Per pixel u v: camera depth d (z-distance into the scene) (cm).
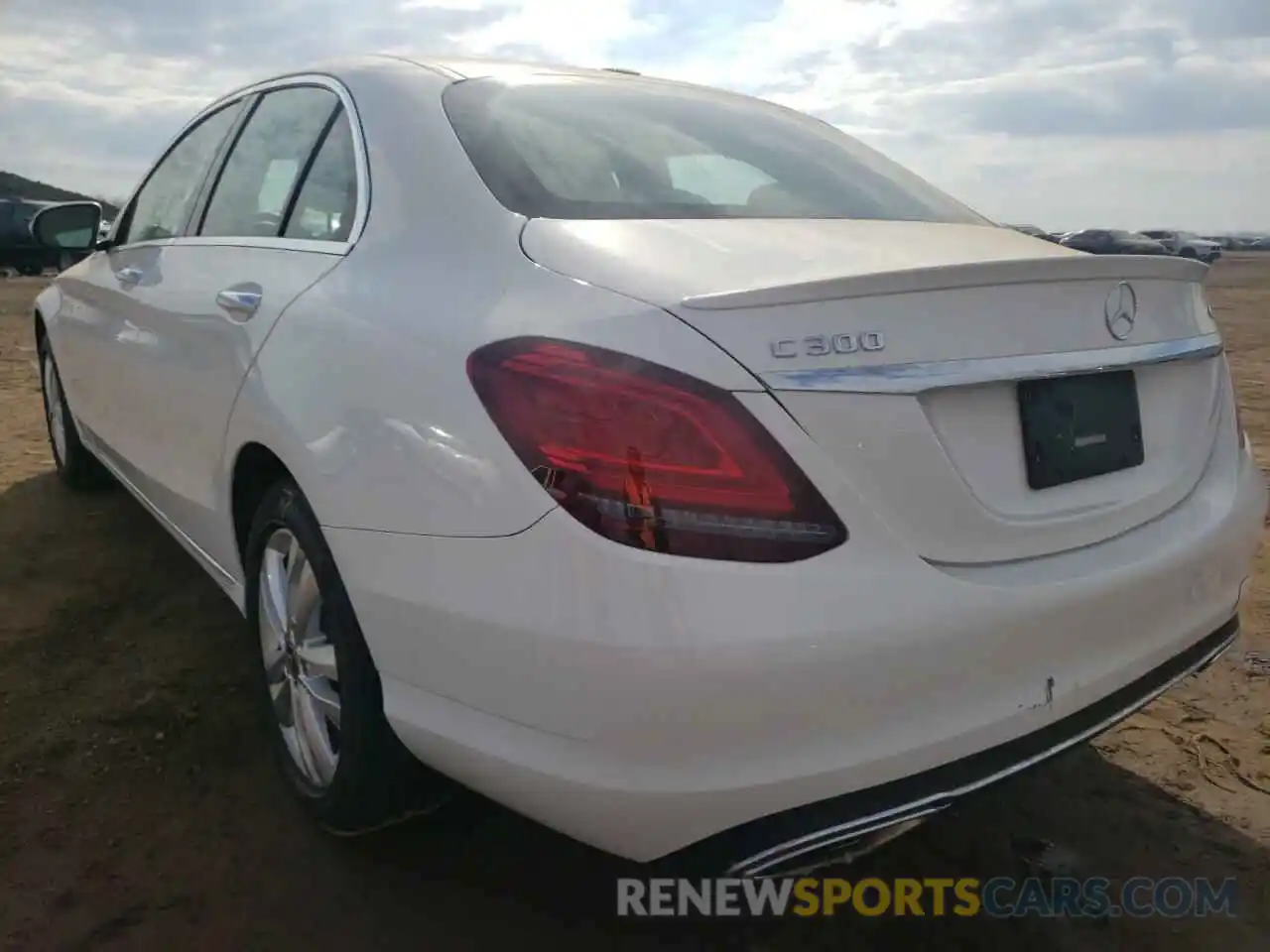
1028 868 233
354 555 188
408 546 176
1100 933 213
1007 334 174
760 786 153
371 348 192
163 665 302
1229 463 222
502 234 191
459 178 208
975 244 221
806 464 153
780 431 153
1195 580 202
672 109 263
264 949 199
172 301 287
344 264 218
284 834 231
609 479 152
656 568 149
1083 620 178
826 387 155
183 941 199
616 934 208
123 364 325
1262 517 227
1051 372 177
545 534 156
